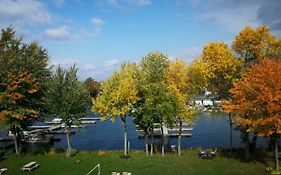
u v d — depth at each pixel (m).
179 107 41.22
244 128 38.25
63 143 68.69
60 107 43.06
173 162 39.25
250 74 35.28
